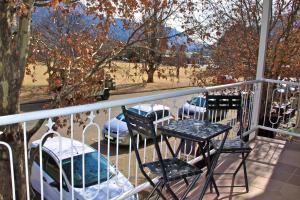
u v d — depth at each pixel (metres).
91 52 6.92
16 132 3.88
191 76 10.21
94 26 7.15
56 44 6.91
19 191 4.03
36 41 6.63
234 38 10.13
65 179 4.97
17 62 4.01
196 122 2.94
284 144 4.84
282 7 9.09
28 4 3.87
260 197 3.16
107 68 7.82
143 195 4.01
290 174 3.76
